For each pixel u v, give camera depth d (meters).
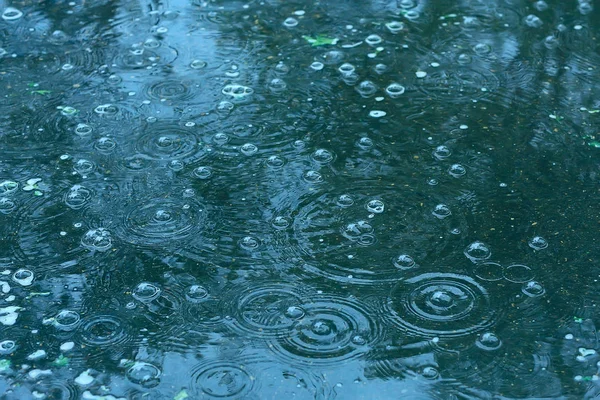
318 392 1.68
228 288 1.93
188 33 2.99
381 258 2.01
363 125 2.49
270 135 2.45
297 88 2.67
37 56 2.85
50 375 1.72
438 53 2.86
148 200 2.20
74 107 2.58
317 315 1.86
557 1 3.18
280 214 2.15
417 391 1.68
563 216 2.13
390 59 2.83
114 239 2.07
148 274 1.97
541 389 1.69
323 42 2.93
